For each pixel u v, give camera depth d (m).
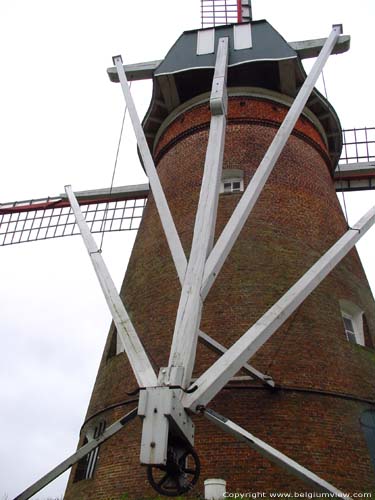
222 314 12.21
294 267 13.23
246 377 11.23
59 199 24.06
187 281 8.09
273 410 10.75
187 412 6.78
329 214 15.46
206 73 16.92
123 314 8.55
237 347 7.37
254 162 15.22
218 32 18.00
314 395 11.12
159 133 18.45
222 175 15.28
